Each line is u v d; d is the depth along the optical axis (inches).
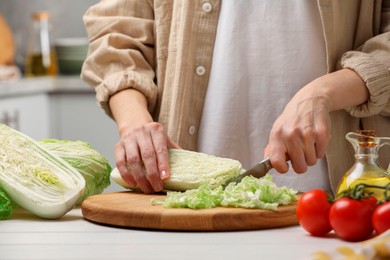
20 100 175.3
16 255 52.7
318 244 55.6
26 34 217.5
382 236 49.5
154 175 71.1
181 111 84.4
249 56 82.4
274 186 64.5
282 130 70.3
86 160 76.9
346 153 80.8
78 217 69.3
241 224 60.8
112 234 60.4
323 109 70.8
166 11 87.0
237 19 82.4
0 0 217.9
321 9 78.4
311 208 57.6
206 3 83.9
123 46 88.5
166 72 86.3
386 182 62.7
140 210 62.1
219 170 71.7
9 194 68.9
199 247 54.8
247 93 82.7
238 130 82.8
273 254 52.3
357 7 81.1
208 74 84.6
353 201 55.8
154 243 56.5
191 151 80.9
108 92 83.3
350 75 74.8
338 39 79.7
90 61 88.6
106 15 90.5
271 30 81.5
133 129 74.7
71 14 215.6
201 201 62.7
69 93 172.1
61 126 172.6
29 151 72.4
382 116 80.7
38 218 69.1
